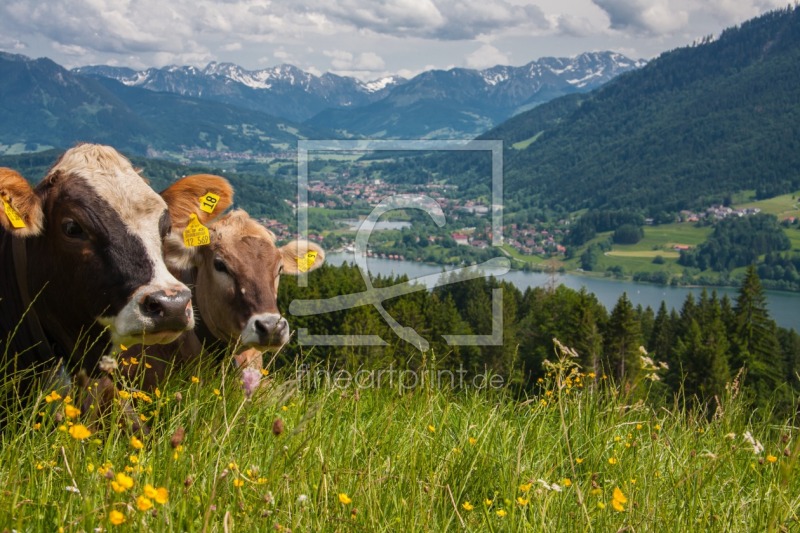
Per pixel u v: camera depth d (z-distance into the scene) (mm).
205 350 7535
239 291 7543
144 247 4863
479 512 4125
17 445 3967
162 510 3160
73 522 2943
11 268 5098
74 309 4891
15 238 5074
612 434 5238
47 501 3305
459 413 5832
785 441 5074
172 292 4766
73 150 5059
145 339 4730
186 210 6379
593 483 4160
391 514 3770
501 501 4344
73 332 4988
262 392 5543
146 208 4961
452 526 3902
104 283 4777
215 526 3111
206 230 6441
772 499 4141
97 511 3100
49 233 4887
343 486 3941
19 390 4930
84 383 4977
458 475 4418
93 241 4801
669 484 4410
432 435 4980
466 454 4633
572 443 5102
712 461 4523
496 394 6395
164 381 6199
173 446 3143
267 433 4801
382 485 4004
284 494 3588
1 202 4680
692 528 3826
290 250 8578
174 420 4559
